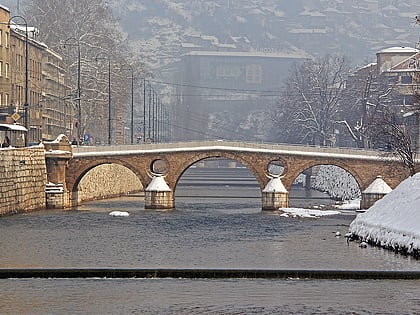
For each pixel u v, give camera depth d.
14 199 159.12
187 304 80.62
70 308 78.94
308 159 188.25
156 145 187.75
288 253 112.69
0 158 151.12
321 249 117.19
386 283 90.81
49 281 91.00
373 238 122.62
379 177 185.38
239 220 160.12
